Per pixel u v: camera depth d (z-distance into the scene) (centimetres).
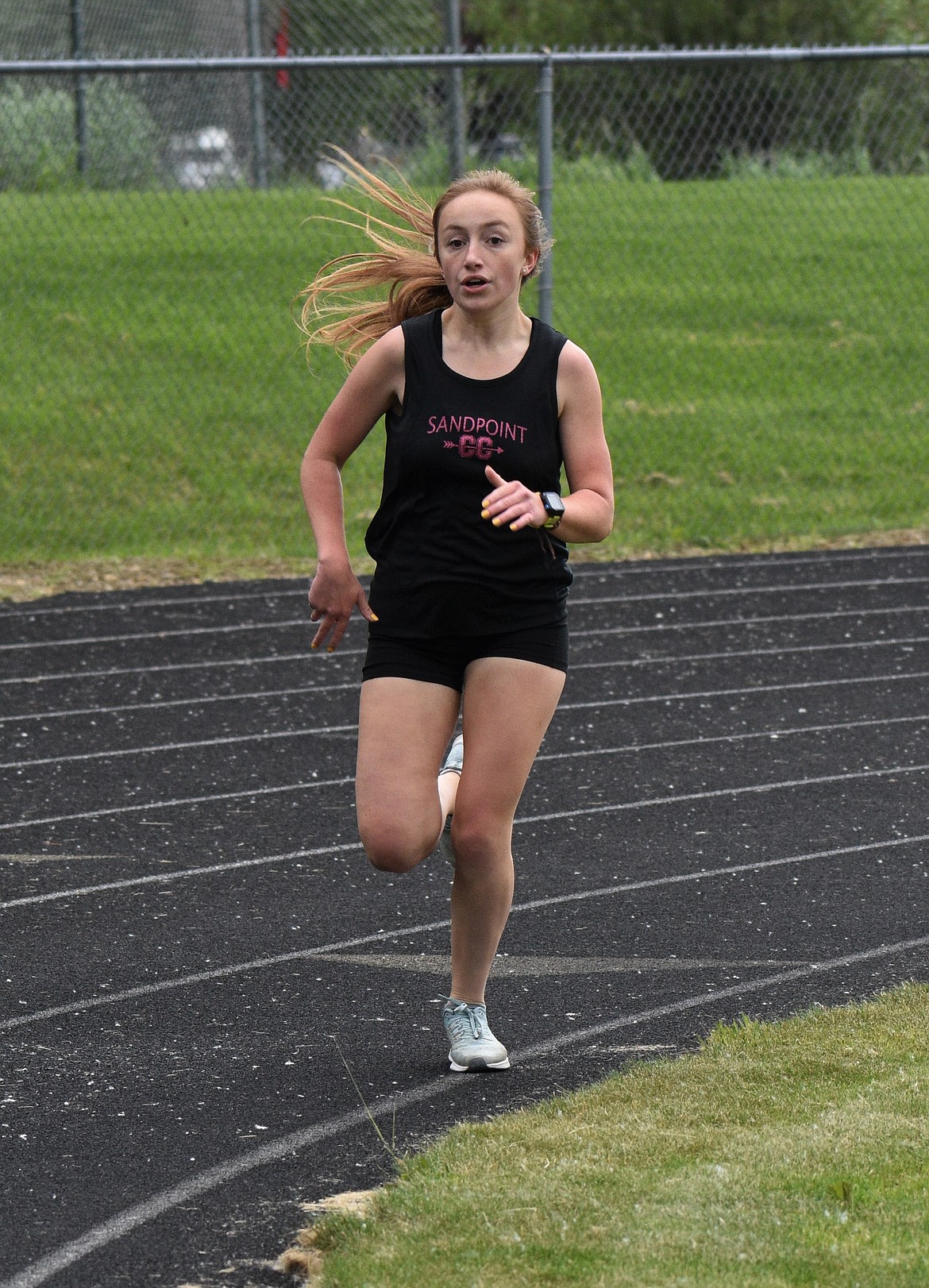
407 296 1145
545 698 1089
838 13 5944
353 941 1406
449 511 1061
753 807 1791
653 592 2836
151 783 1872
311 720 2127
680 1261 811
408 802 1064
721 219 4812
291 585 2866
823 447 3728
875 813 1772
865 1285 788
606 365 4062
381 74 4847
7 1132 1040
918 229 4769
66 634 2548
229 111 5025
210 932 1424
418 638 1080
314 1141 1025
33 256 4366
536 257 1089
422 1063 1152
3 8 5516
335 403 1105
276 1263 871
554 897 1515
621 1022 1224
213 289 4238
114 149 4744
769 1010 1243
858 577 2955
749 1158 936
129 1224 919
